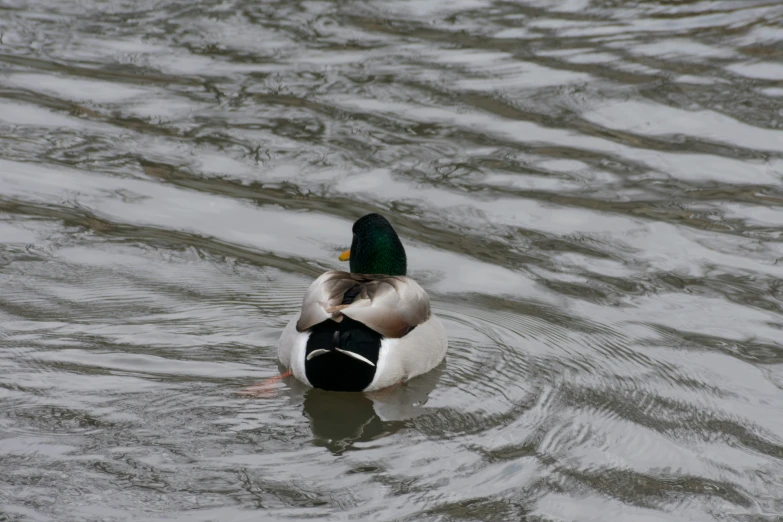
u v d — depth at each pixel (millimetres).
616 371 9906
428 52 18984
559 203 13867
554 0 22109
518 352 10281
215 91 17109
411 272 12195
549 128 16047
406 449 8109
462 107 16719
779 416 9148
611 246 12820
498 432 8516
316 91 17172
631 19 20906
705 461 8258
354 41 19469
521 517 7234
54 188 13859
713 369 10023
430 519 7113
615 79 17734
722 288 11805
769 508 7613
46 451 7672
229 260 12234
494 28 20312
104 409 8391
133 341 9883
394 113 16438
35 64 18016
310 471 7656
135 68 18000
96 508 7000
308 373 9125
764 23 20375
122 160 14766
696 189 14219
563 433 8547
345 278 9797
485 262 12461
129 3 21422
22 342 9672
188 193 13945
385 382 9258
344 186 14258
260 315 10766
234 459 7758
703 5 21656
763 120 16219
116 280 11461
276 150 15188
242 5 21438
